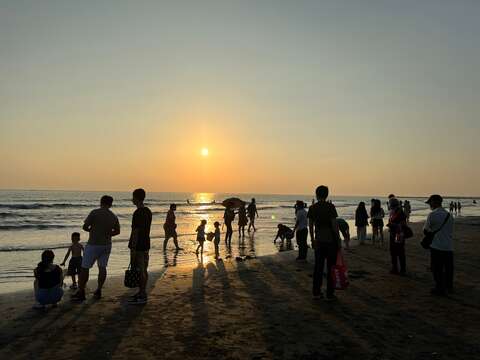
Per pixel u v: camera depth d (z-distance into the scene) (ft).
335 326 18.85
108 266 45.47
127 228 100.78
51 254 22.54
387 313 21.01
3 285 34.96
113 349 15.99
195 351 15.76
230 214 61.62
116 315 20.89
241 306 22.70
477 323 19.29
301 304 23.06
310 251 50.16
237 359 14.96
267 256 45.19
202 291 26.84
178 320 19.98
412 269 34.71
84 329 18.53
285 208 255.09
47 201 289.12
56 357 15.16
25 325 19.16
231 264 39.04
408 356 15.16
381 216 52.34
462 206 350.43
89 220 23.94
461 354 15.37
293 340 16.98
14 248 60.49
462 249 48.62
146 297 23.52
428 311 21.34
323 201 23.58
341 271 23.07
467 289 26.61
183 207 260.01
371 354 15.38
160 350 15.88
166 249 58.03
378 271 33.63
